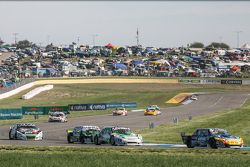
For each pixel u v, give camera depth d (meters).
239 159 48.91
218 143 62.78
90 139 72.62
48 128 111.25
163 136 92.19
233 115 131.75
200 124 114.25
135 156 51.16
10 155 51.59
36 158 49.25
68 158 49.25
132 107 178.00
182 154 54.84
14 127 83.31
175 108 173.12
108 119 135.75
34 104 183.75
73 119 137.12
